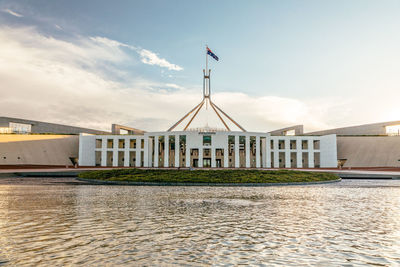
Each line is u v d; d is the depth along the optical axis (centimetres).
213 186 2386
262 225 951
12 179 3291
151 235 820
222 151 6819
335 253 675
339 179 3278
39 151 5812
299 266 590
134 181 2603
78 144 6569
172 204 1373
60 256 638
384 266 594
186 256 646
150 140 6291
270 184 2569
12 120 5991
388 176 3775
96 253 661
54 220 1001
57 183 2677
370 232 866
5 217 1047
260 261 617
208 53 7362
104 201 1461
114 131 6819
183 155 6769
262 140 6431
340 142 6456
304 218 1065
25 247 702
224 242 757
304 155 6850
